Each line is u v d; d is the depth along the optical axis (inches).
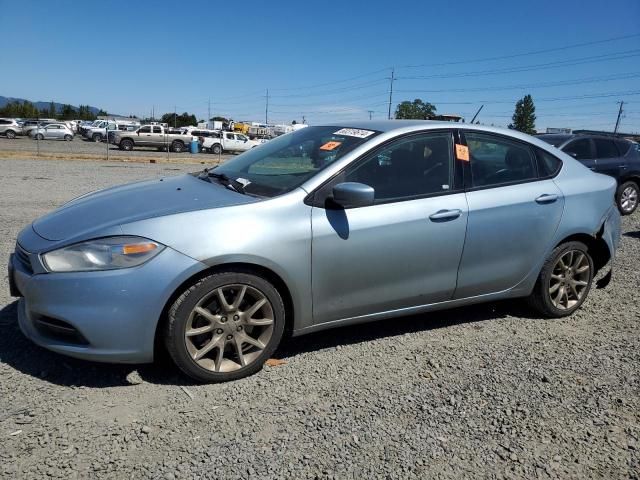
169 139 1561.3
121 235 115.7
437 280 147.0
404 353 144.3
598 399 123.2
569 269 171.9
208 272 119.3
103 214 126.6
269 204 126.3
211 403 115.8
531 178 162.9
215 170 165.2
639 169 415.8
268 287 125.3
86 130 2135.8
